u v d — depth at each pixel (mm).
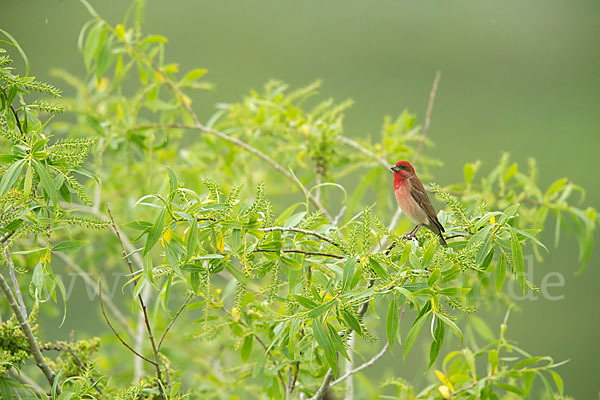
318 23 27281
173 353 9766
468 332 9617
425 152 23000
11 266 6281
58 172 6000
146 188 10938
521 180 10672
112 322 11500
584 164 22141
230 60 26781
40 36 19562
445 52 25672
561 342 16438
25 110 6445
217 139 12125
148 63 10820
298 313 5773
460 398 8039
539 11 24500
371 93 25266
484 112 23750
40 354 6684
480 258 5676
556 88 23969
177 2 26969
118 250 11188
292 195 14867
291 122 11484
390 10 26016
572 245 18922
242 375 8336
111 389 7801
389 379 8484
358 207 11508
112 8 21953
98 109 11320
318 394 7070
